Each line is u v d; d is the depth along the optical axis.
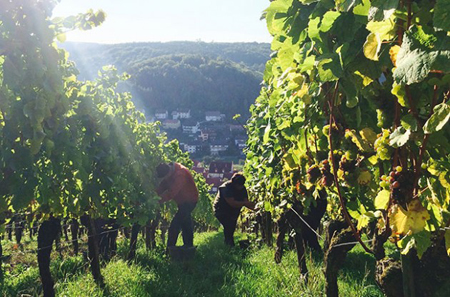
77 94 5.44
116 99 7.95
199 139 155.25
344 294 4.78
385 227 2.00
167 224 12.60
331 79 1.84
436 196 1.64
